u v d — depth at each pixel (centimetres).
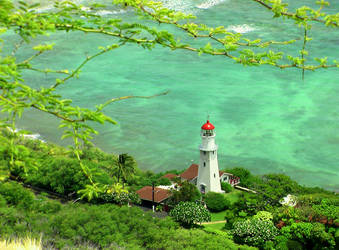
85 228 4506
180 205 6325
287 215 5772
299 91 14775
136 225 4906
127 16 14638
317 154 10925
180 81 15525
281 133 12056
